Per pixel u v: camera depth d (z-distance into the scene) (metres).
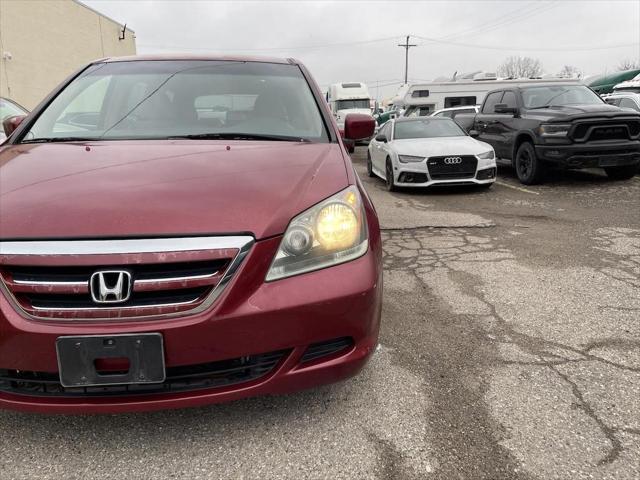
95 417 2.12
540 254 4.46
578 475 1.77
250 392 1.83
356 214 1.98
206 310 1.71
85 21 21.30
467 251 4.61
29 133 2.78
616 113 7.71
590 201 6.94
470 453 1.89
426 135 8.84
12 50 16.47
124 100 2.96
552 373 2.44
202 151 2.39
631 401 2.20
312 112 2.96
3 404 1.77
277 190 1.96
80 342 1.64
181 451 1.91
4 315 1.67
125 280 1.67
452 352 2.67
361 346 1.95
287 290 1.78
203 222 1.77
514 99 9.20
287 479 1.77
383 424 2.06
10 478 1.77
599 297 3.42
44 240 1.70
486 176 7.94
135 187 1.94
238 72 3.18
